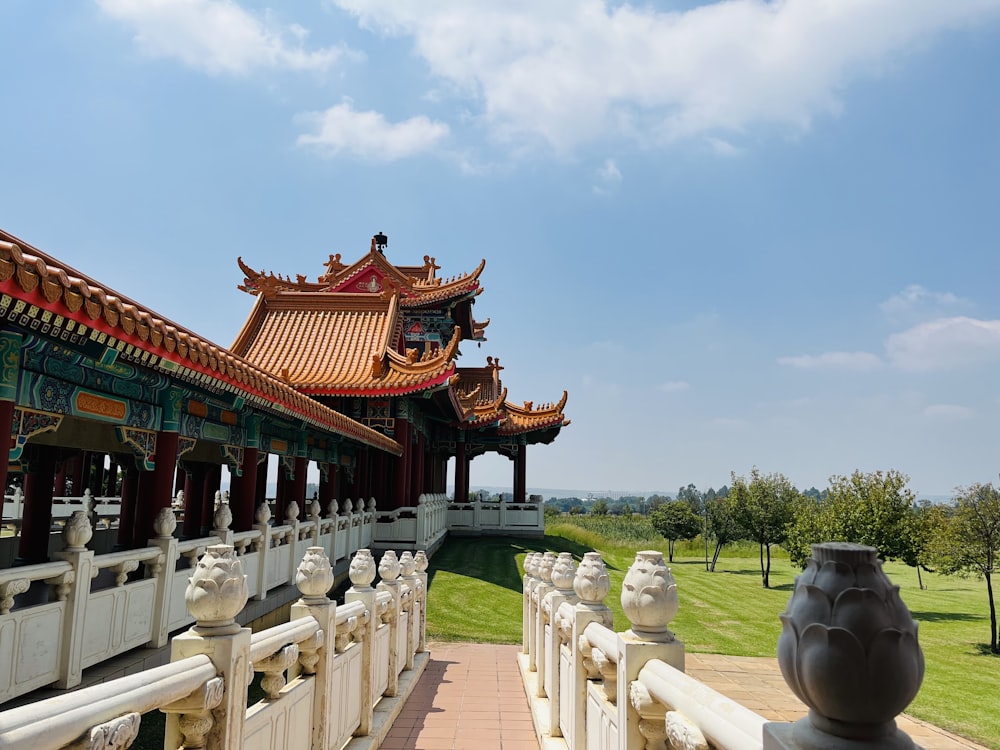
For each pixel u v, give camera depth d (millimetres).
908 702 1730
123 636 6535
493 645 12422
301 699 4520
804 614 1814
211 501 17328
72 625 5660
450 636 12984
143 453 8234
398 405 22031
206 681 3049
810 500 29438
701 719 2561
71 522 5812
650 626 3613
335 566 14875
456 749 6535
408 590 9109
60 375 6531
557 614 6207
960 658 15820
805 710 9867
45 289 4617
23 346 5887
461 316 31625
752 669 12266
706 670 12172
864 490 22734
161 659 7082
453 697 8578
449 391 22156
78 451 12727
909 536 21250
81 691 2352
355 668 6051
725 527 31938
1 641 4906
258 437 11633
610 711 4035
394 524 20641
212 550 3393
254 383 8750
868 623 1715
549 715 6789
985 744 9273
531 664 9203
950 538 18406
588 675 5059
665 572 3672
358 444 19797
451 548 26438
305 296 25344
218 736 3141
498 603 16516
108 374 7359
